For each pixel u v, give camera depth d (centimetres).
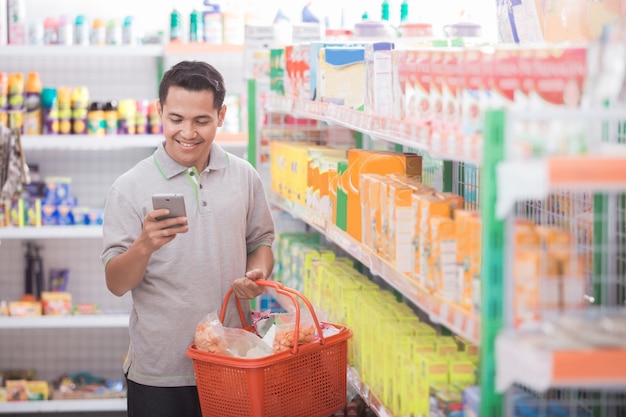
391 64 311
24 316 586
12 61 630
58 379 618
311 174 414
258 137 548
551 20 285
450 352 265
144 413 340
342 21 518
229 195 345
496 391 198
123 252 331
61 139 579
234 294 340
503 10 320
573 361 177
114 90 637
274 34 544
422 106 270
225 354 309
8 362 644
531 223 207
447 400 236
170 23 588
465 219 224
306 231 550
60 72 634
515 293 197
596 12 263
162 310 333
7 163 556
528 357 181
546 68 220
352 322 357
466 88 233
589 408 242
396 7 544
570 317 194
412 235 273
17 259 636
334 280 382
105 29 588
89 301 644
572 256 199
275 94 498
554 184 177
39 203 582
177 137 329
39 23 587
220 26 584
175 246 332
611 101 219
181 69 329
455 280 236
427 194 273
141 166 339
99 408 595
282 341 305
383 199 302
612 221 237
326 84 383
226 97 590
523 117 191
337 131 531
